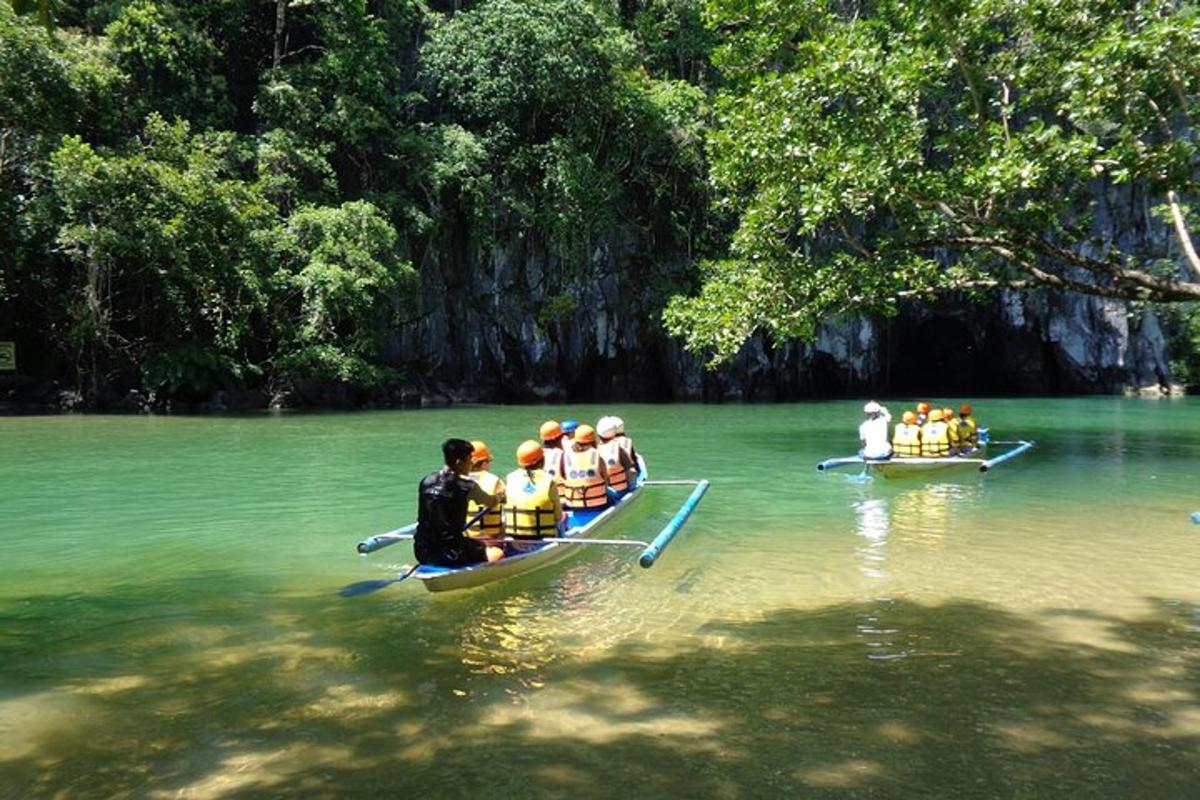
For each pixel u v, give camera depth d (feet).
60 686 14.47
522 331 106.22
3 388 79.41
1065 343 121.90
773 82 35.63
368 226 86.63
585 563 23.26
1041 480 38.40
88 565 23.27
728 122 39.04
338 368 85.97
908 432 40.70
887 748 12.06
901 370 134.82
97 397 80.02
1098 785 10.99
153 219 74.23
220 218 78.07
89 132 79.46
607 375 113.29
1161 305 117.70
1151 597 19.74
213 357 82.64
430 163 96.68
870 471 40.55
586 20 98.89
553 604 19.40
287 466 42.78
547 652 16.12
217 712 13.37
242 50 99.14
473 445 22.17
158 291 81.00
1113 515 29.96
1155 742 12.23
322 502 32.91
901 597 19.83
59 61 73.77
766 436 59.77
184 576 22.07
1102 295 28.86
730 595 20.07
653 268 111.34
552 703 13.66
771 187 37.37
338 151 98.84
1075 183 37.83
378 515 30.40
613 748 12.07
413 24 106.42
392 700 13.83
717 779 11.15
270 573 22.40
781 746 12.12
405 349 100.78
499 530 22.84
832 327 119.55
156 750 12.05
